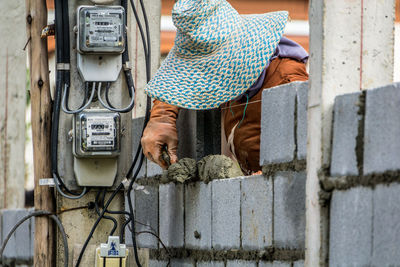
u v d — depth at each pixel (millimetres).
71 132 13070
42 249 13266
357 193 8758
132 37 16578
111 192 13391
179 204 13555
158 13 16688
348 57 9438
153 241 14711
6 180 20750
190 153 13359
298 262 10008
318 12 9500
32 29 13445
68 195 13328
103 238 13336
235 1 26953
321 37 9414
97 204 13250
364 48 9484
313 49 9617
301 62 12000
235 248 11523
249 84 11648
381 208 8336
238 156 12312
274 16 12031
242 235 11344
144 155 13266
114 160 13156
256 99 11875
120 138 13039
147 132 12852
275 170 10555
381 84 9508
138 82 16578
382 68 9531
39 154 13258
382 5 9555
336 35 9414
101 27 12891
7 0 20891
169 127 12812
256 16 12188
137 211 15523
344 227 8953
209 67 11906
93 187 13219
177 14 11812
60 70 13047
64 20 13062
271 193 10625
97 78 13062
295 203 10102
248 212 11195
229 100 11781
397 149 8156
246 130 11953
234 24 11961
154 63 16594
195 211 12914
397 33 19500
